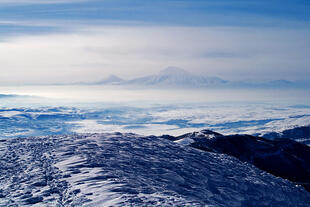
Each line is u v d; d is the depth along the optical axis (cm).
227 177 1962
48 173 1303
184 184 1559
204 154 2567
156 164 1803
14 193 1066
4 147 1906
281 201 1911
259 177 2261
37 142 2078
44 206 932
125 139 2452
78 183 1169
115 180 1225
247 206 1614
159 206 949
